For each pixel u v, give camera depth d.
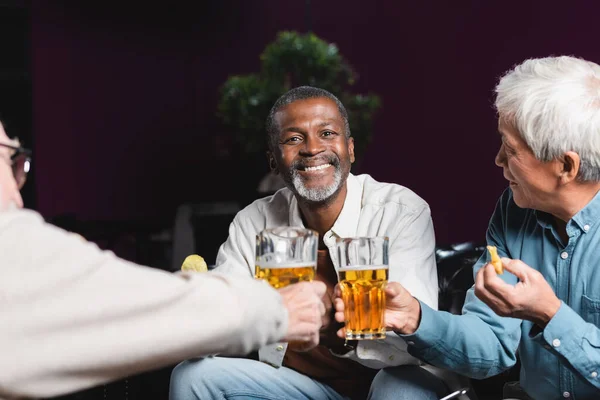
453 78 6.50
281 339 1.42
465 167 6.46
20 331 1.12
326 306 1.87
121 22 7.61
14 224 1.18
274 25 7.68
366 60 7.03
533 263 1.97
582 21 5.71
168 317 1.22
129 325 1.19
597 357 1.72
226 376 2.12
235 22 7.81
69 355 1.15
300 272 1.67
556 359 1.91
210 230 5.16
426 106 6.68
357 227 2.29
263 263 1.68
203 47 7.82
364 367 2.22
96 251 1.22
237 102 5.57
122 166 7.66
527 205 1.87
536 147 1.74
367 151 6.99
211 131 7.86
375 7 6.95
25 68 7.35
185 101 7.82
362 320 1.71
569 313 1.71
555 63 1.77
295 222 2.34
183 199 7.85
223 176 8.02
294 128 2.21
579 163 1.74
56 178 7.46
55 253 1.17
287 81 5.65
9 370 1.12
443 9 6.51
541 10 5.93
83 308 1.15
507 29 6.14
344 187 2.29
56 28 7.41
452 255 2.68
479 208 6.39
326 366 2.24
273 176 5.92
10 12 7.29
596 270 1.85
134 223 4.64
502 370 1.99
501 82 1.83
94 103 7.55
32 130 7.37
